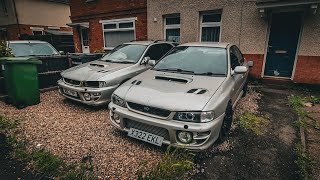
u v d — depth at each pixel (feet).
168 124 9.25
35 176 8.72
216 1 26.00
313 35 21.44
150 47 18.92
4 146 10.84
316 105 17.84
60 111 15.64
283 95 20.68
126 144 11.15
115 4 36.94
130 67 16.69
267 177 8.96
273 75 25.17
